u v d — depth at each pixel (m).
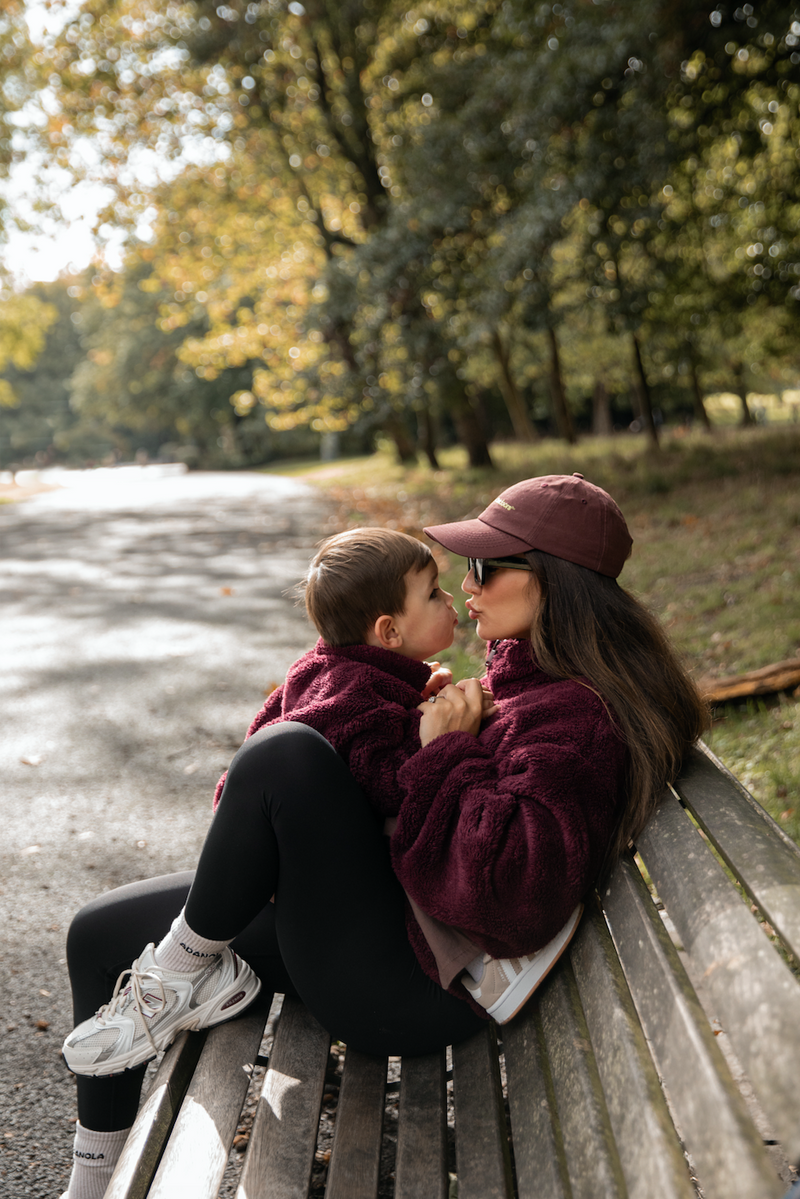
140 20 18.28
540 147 11.11
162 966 1.72
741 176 13.19
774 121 11.95
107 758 4.82
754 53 10.74
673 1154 1.03
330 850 1.56
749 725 4.01
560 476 1.74
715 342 22.81
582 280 12.45
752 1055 0.97
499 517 1.72
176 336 53.44
